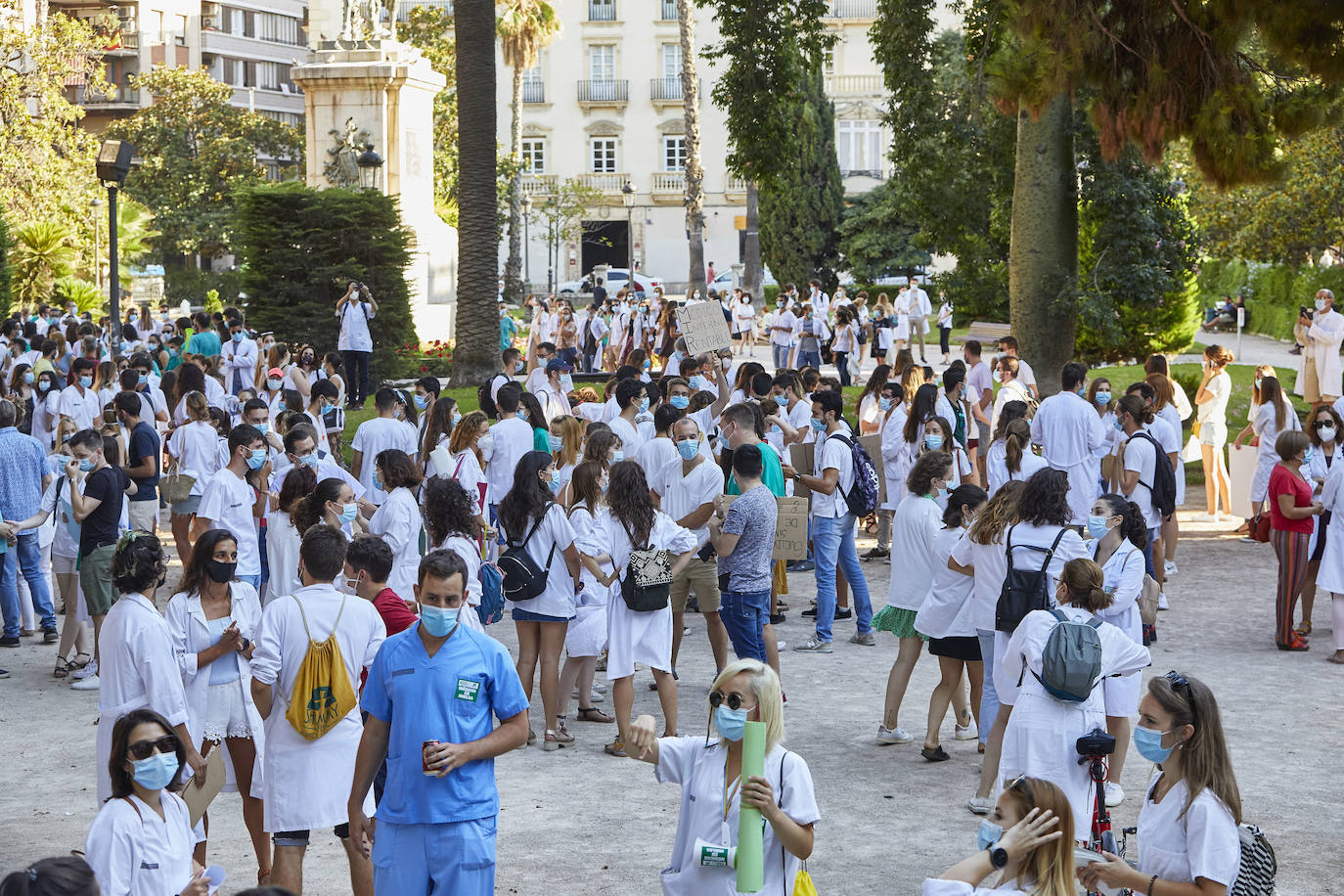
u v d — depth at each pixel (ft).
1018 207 69.92
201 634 21.40
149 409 56.85
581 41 239.09
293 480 33.17
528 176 239.30
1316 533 38.65
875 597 44.57
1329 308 76.28
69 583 36.04
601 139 241.55
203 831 21.16
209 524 32.60
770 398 46.09
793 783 15.70
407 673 17.46
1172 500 40.98
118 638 20.18
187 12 286.05
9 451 38.63
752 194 183.52
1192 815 15.96
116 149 61.93
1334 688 34.04
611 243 248.11
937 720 28.76
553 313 107.45
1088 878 16.28
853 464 38.32
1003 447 42.70
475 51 77.66
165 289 173.06
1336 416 41.34
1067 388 43.27
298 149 226.58
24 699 34.24
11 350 69.46
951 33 142.31
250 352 73.10
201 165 215.31
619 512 29.53
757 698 15.87
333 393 47.06
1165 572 45.83
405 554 30.50
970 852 23.79
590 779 28.17
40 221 123.75
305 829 20.03
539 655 30.76
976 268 80.79
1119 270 72.23
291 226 89.40
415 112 109.91
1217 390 57.31
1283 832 24.50
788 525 34.24
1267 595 44.75
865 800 26.50
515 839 24.59
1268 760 28.53
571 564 29.91
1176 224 75.77
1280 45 46.50
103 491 34.04
